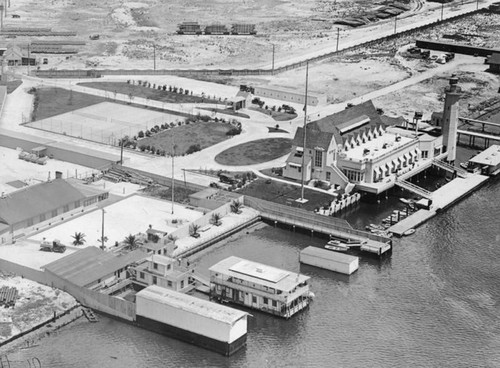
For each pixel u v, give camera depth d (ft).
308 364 654.12
